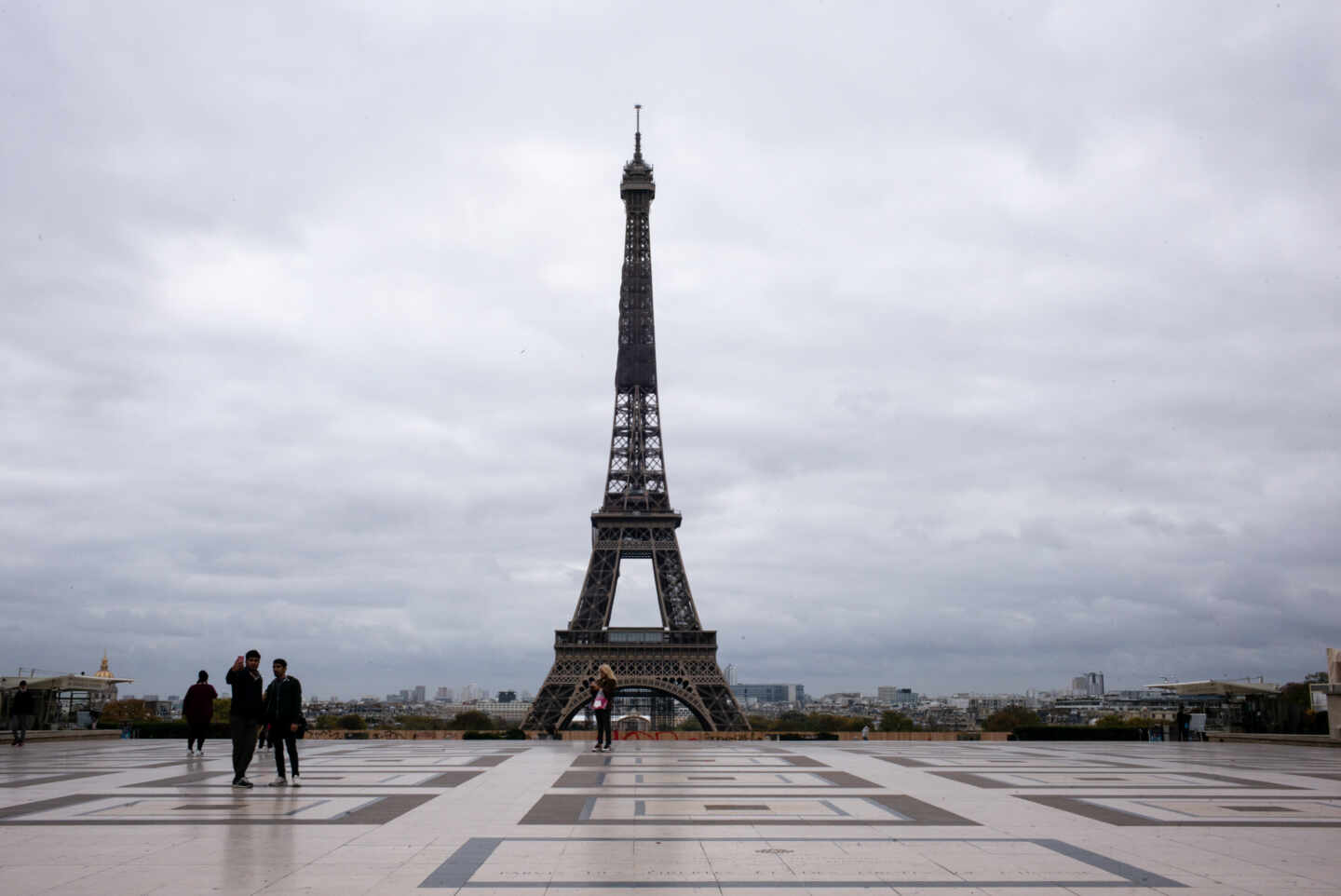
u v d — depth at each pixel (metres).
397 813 42.62
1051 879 29.22
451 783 55.62
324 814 42.16
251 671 53.56
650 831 37.84
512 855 32.72
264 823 39.41
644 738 133.62
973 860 32.12
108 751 88.06
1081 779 60.09
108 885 28.03
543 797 48.66
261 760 74.38
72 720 120.81
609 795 49.53
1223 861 32.16
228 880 28.70
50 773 61.53
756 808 44.78
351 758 78.88
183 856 32.31
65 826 38.56
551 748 97.50
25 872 29.75
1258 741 117.12
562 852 33.25
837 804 46.28
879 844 35.06
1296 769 68.56
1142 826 39.50
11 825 38.78
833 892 27.52
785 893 27.39
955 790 52.91
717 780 58.50
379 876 29.44
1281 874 30.14
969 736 133.88
